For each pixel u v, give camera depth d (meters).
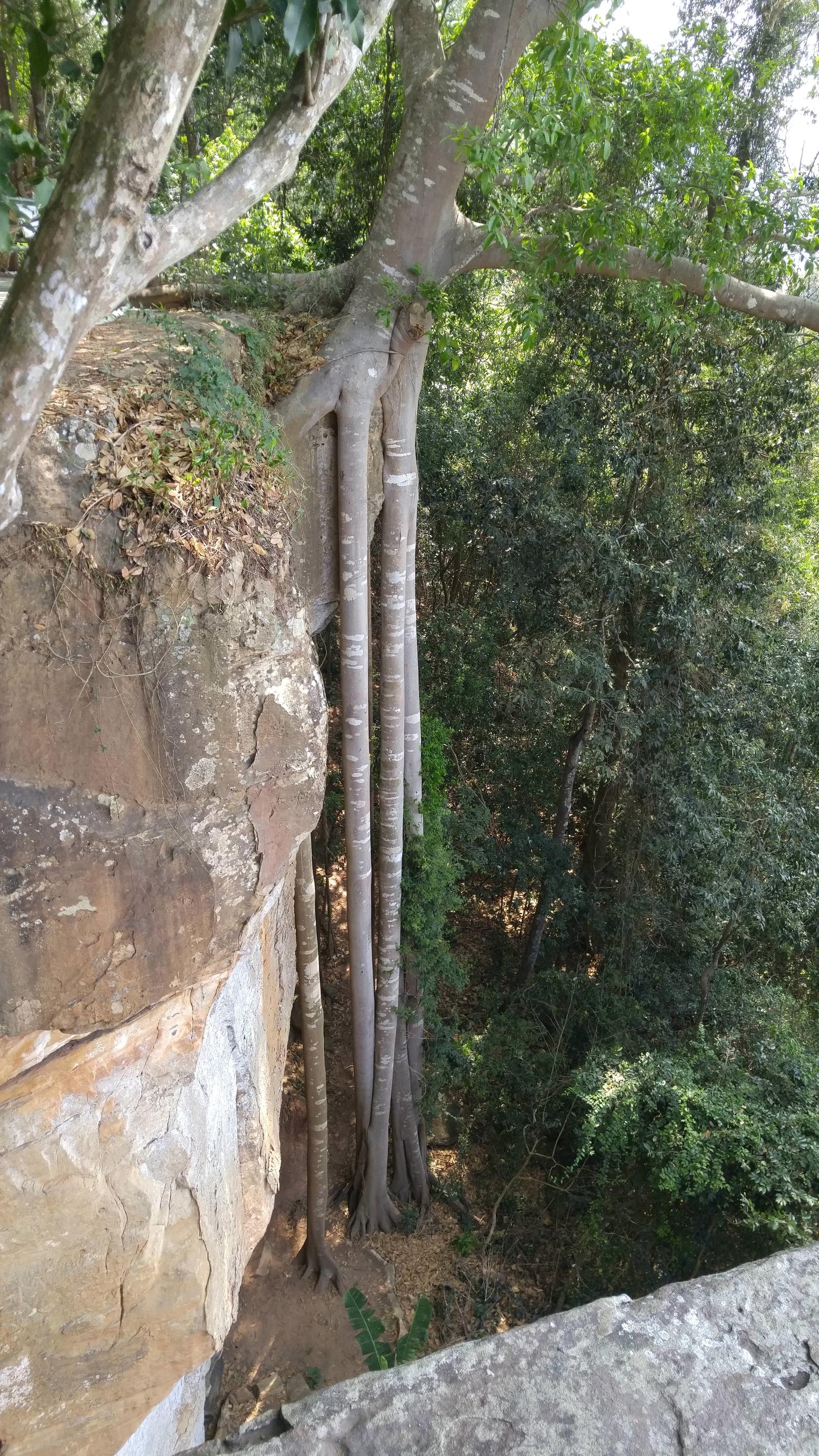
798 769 12.95
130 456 4.52
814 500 15.20
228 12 3.98
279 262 10.59
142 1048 5.28
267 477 5.61
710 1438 2.52
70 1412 5.61
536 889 15.70
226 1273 6.48
